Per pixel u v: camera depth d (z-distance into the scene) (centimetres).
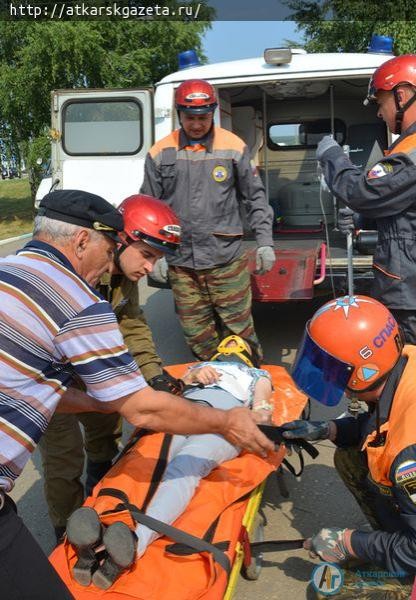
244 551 269
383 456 215
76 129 636
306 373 235
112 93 617
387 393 224
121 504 249
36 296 183
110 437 349
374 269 326
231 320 461
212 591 219
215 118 589
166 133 589
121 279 317
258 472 293
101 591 222
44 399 185
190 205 439
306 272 509
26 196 2289
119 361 197
